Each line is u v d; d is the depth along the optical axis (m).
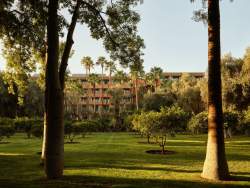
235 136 49.16
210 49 14.04
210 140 14.00
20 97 22.17
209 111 14.03
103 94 110.19
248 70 44.31
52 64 13.60
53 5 13.80
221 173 13.75
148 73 21.00
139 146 31.42
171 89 80.38
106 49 20.53
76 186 12.41
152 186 12.44
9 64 21.23
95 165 18.34
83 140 41.03
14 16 17.66
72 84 26.66
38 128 33.41
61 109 13.68
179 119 25.97
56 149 13.61
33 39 18.92
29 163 19.34
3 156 23.05
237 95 44.66
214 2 14.05
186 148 29.28
